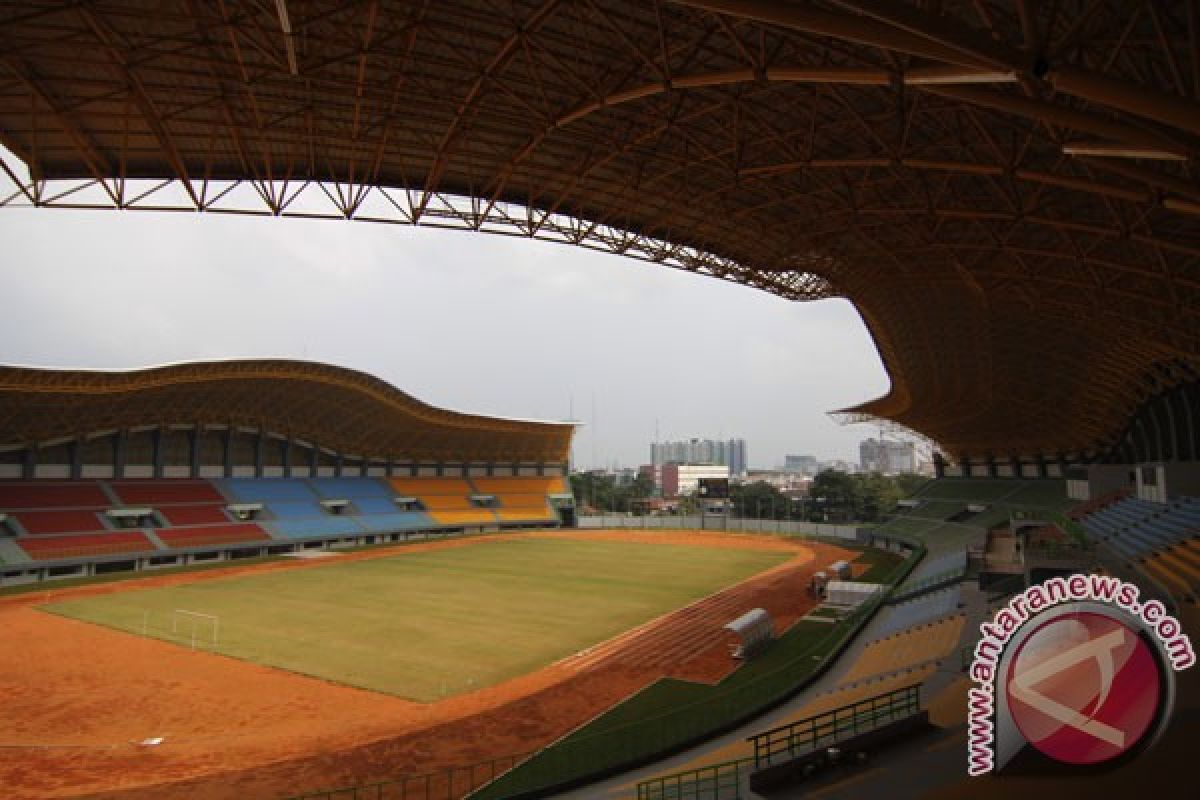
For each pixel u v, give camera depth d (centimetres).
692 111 2430
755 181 2858
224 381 7206
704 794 1831
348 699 2898
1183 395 4412
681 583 5791
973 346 4878
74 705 2806
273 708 2786
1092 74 792
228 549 7294
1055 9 921
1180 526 3400
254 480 8712
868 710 2038
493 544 8831
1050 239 2964
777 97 2303
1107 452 7331
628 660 3475
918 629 3488
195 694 2944
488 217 3045
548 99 2386
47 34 1898
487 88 2217
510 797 2025
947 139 2381
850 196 2819
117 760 2292
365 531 8844
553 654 3591
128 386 6319
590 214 3406
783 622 4284
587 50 2081
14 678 3147
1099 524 4522
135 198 2438
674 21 1906
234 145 2634
